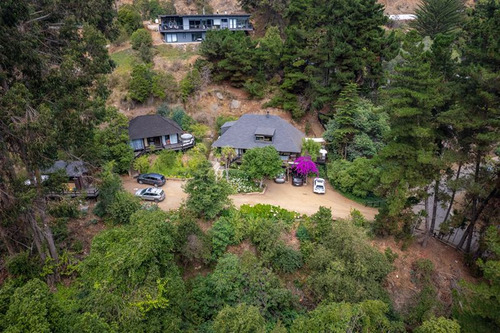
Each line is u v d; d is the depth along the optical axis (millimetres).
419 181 26000
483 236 27016
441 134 26844
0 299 12891
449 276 27328
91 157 24234
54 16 21547
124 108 45844
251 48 50625
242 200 34219
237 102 50719
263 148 35750
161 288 17500
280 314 22172
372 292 22281
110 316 15977
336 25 47969
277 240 26453
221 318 17094
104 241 19438
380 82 45906
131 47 55344
